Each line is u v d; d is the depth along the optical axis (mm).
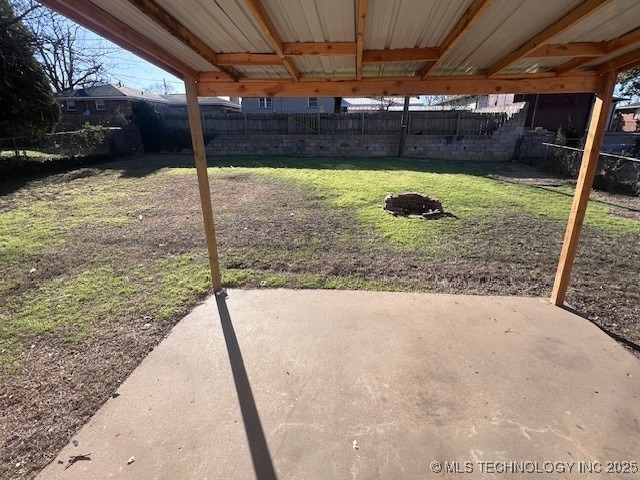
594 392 2221
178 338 2797
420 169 10789
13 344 2736
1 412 2090
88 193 7883
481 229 5422
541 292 3543
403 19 1960
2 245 4789
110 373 2420
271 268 4098
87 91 23156
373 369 2438
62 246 4785
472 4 1741
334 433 1938
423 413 2066
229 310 3205
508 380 2326
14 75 9656
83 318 3082
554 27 1965
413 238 5016
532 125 16109
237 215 6207
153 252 4598
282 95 3203
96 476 1704
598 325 2967
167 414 2074
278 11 1849
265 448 1851
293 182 8852
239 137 14211
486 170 10719
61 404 2152
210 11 1853
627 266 4168
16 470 1734
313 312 3158
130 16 1810
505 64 2566
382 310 3186
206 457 1804
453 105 26672
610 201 7301
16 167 9344
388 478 1689
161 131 15062
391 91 3135
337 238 5043
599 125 2730
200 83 3117
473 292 3535
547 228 5496
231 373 2408
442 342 2725
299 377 2367
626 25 1970
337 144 13938
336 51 2369
